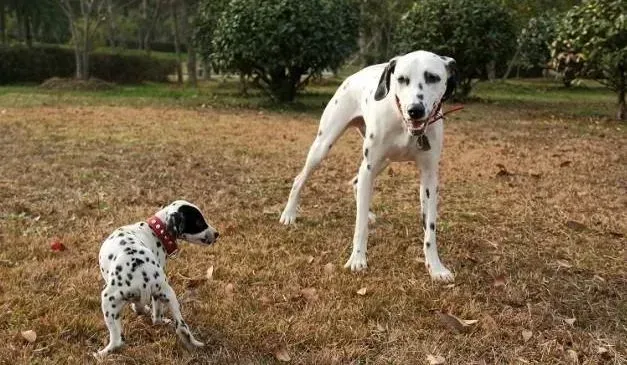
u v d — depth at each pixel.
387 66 4.61
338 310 4.07
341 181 7.63
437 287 4.52
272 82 15.05
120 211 6.06
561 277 4.79
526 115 14.20
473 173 8.13
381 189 7.23
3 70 22.94
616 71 12.72
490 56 16.30
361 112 5.35
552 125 12.48
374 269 4.84
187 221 3.79
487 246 5.44
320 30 13.92
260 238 5.42
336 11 14.40
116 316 3.41
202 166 8.16
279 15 13.67
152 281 3.38
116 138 9.94
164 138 10.07
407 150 4.72
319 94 18.23
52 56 23.66
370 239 5.55
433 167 4.78
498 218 6.21
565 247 5.43
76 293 4.20
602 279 4.75
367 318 4.02
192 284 4.43
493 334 3.87
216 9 16.84
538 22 23.41
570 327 4.02
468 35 16.03
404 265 4.96
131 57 24.44
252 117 12.88
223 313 4.00
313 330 3.80
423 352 3.63
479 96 19.09
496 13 16.20
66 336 3.69
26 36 27.64
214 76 28.19
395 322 3.98
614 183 7.69
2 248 5.00
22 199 6.39
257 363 3.44
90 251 4.97
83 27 24.28
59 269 4.59
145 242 3.63
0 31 31.06
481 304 4.28
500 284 4.59
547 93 21.17
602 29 11.88
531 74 31.02
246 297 4.25
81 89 19.22
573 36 12.65
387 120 4.66
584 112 15.01
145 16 33.25
